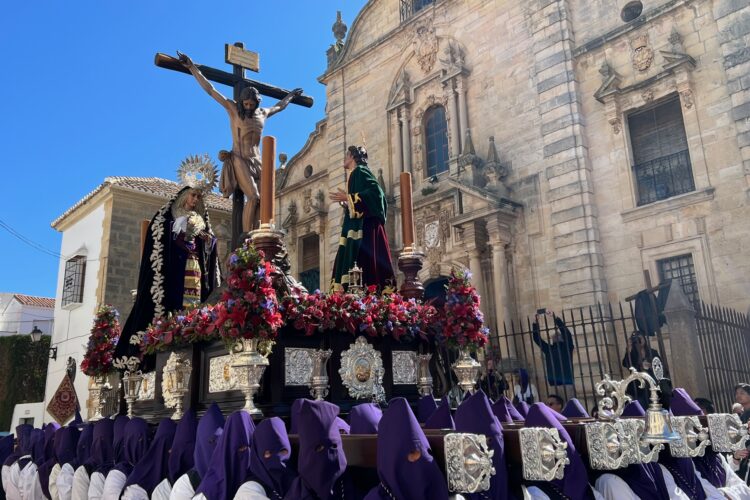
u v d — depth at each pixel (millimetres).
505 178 17141
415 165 19891
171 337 5414
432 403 5496
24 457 7934
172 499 4000
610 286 14844
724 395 9461
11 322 36219
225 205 23531
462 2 19469
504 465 3395
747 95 13180
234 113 6832
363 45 22797
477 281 16312
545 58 16797
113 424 5914
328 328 5145
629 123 15516
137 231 21875
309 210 23453
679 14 14617
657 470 3918
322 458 3283
